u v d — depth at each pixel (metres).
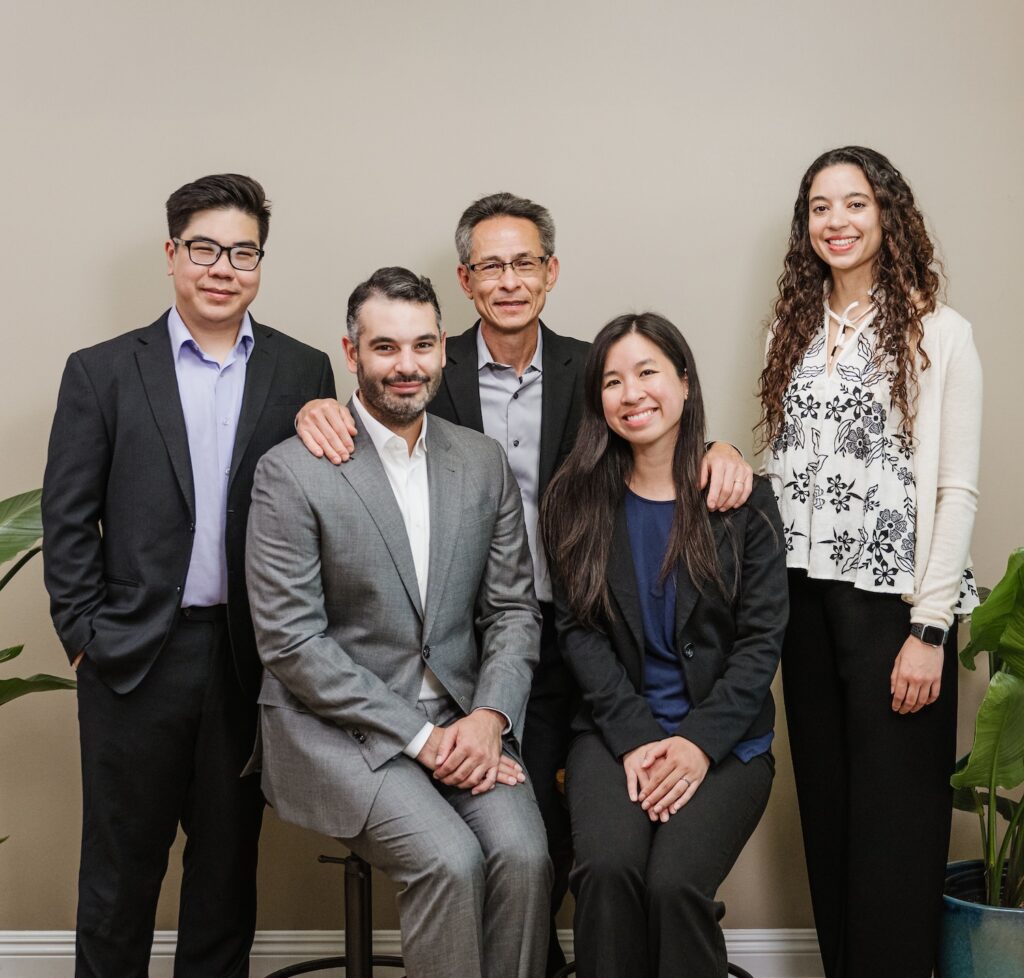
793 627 2.61
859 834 2.50
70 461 2.46
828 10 2.99
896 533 2.46
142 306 2.98
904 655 2.45
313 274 2.99
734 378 3.03
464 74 2.98
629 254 3.01
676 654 2.44
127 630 2.44
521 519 2.57
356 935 2.57
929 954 2.51
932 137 3.01
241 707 2.56
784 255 3.00
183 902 2.63
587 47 2.98
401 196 2.99
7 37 2.94
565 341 2.77
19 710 3.04
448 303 3.00
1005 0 2.99
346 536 2.36
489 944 2.22
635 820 2.25
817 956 3.05
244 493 2.50
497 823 2.27
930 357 2.46
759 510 2.45
